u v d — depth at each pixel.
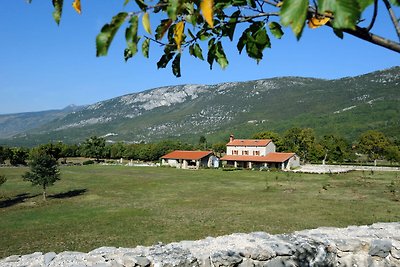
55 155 102.81
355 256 8.55
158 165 93.56
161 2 1.70
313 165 87.81
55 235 21.39
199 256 7.48
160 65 2.63
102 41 1.47
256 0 2.16
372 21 1.79
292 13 1.23
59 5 1.83
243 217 26.52
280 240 8.38
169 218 26.36
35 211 30.98
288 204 32.88
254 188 46.38
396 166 76.69
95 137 119.12
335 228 9.79
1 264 7.34
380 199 35.00
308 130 99.62
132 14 1.55
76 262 7.31
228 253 7.57
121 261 7.11
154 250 7.78
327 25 1.78
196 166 85.81
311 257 8.11
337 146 93.25
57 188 48.34
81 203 35.19
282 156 79.56
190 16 1.99
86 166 93.94
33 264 7.28
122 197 39.34
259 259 7.68
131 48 1.54
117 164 102.00
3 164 96.31
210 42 2.56
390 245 8.48
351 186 45.50
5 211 31.33
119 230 22.45
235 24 2.39
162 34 1.87
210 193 42.12
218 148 112.81
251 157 83.31
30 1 1.88
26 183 54.56
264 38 2.37
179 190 45.38
